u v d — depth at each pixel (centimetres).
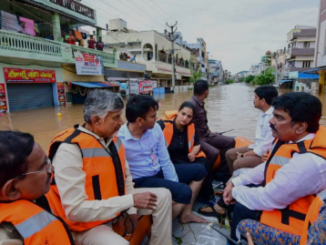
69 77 1631
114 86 1947
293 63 3791
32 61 1342
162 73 3180
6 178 97
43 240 102
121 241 149
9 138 100
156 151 243
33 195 108
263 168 217
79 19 1608
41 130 859
